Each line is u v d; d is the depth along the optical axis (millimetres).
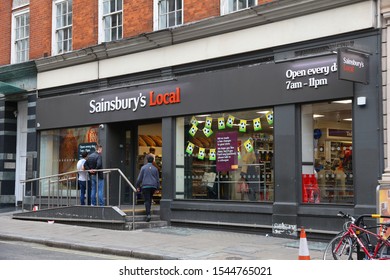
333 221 11828
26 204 18953
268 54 13219
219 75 14039
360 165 11375
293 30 12680
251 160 13547
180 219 14656
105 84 17016
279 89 12805
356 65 11016
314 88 12172
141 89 15859
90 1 17750
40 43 19234
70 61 17922
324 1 12016
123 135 17266
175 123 15148
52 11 19094
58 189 16500
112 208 14188
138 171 17172
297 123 12594
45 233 13148
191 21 14820
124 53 16406
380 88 11195
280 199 12680
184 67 14953
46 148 18844
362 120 11414
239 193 13750
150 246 11148
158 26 15883
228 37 13953
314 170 12367
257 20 13266
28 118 19344
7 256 10156
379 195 10266
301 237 8539
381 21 11312
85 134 17609
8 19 20734
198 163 14672
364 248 8391
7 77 19859
